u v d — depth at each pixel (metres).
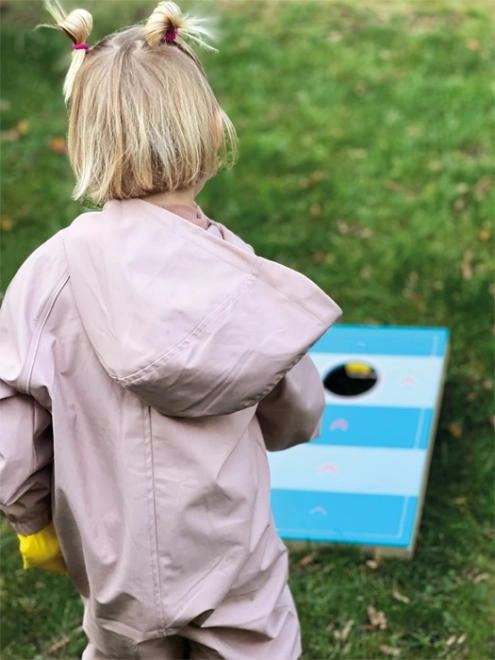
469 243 4.36
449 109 5.36
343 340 3.56
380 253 4.33
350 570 2.83
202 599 1.71
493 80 5.64
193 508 1.67
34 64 6.00
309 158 5.02
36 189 4.92
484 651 2.60
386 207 4.64
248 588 1.81
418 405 3.24
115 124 1.62
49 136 5.32
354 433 3.16
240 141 5.19
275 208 4.67
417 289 4.10
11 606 2.82
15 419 1.67
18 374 1.62
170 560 1.69
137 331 1.56
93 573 1.75
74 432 1.71
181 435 1.66
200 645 1.84
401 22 6.37
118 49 1.66
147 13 6.64
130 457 1.67
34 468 1.72
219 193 4.78
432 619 2.69
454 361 3.69
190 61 1.68
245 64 5.96
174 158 1.64
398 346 3.50
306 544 2.87
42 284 1.67
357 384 3.52
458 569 2.85
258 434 1.87
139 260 1.59
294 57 5.99
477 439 3.35
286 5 6.67
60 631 2.75
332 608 2.74
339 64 5.90
